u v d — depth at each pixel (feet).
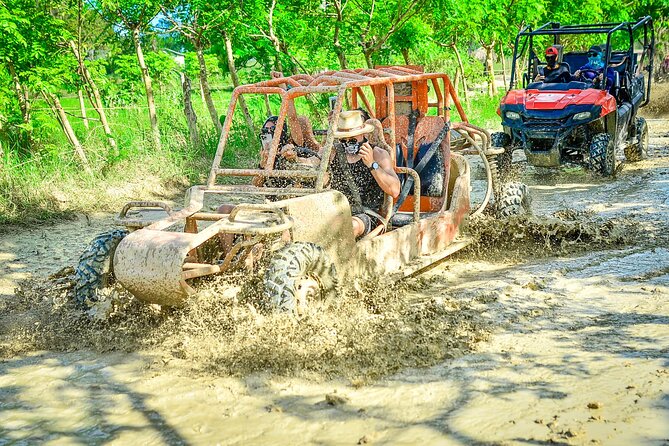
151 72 52.75
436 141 24.88
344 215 18.80
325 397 14.33
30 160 35.32
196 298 16.84
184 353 16.69
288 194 18.89
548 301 19.67
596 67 44.65
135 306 18.76
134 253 16.89
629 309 18.62
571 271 22.58
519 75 90.07
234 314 16.74
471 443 12.13
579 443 11.78
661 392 13.47
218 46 48.67
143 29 43.42
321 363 15.70
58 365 16.79
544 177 41.45
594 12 76.64
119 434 13.46
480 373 14.96
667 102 77.00
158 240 16.93
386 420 13.26
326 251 18.42
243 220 17.61
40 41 37.06
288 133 22.90
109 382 15.74
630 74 45.19
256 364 15.84
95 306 18.88
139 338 17.88
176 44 52.54
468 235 25.08
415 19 52.21
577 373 14.65
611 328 17.26
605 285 20.86
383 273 20.44
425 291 21.26
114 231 19.67
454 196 24.39
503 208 27.40
